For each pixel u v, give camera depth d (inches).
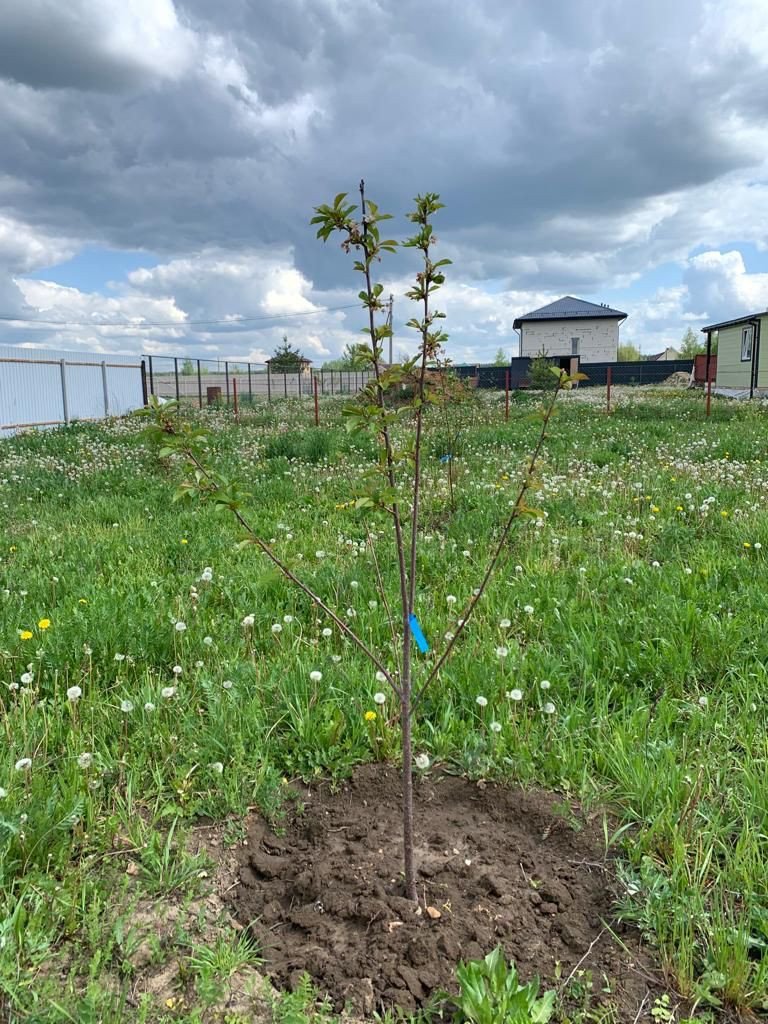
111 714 123.7
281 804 104.1
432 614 166.7
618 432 506.9
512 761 108.5
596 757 109.0
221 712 118.7
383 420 79.7
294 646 148.3
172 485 343.3
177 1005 70.6
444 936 77.3
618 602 166.2
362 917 81.2
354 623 161.6
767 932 76.0
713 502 261.9
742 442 411.8
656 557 212.1
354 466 381.7
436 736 114.9
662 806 96.0
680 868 84.0
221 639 154.5
